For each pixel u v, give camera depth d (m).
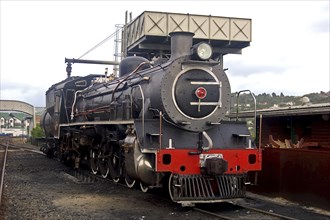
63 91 17.97
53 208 8.93
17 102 64.88
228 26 20.83
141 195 10.52
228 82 10.09
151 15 19.66
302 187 9.73
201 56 9.58
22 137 62.12
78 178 13.84
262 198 10.65
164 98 9.39
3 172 15.05
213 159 8.75
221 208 9.08
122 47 26.12
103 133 12.89
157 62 11.41
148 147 8.98
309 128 12.62
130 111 10.80
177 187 8.66
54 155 21.92
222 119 9.91
